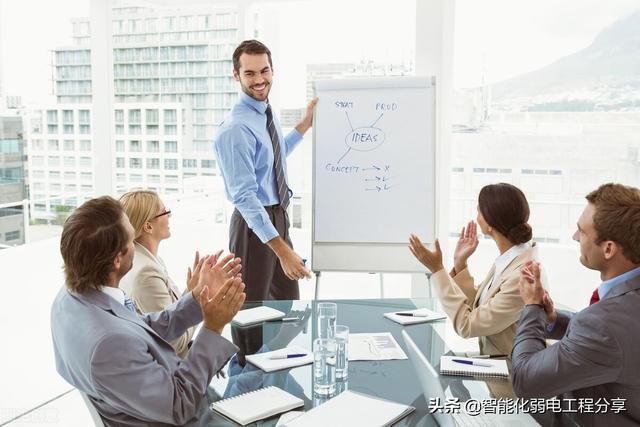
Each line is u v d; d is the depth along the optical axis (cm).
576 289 418
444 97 367
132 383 133
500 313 185
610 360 130
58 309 145
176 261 494
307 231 470
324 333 172
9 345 343
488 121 419
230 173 276
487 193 198
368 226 306
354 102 307
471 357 179
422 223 303
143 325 150
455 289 202
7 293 382
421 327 207
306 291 462
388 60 420
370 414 137
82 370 134
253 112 283
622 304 133
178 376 143
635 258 137
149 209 197
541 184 416
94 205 144
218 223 482
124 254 148
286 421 138
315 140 309
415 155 304
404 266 304
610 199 139
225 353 151
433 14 353
